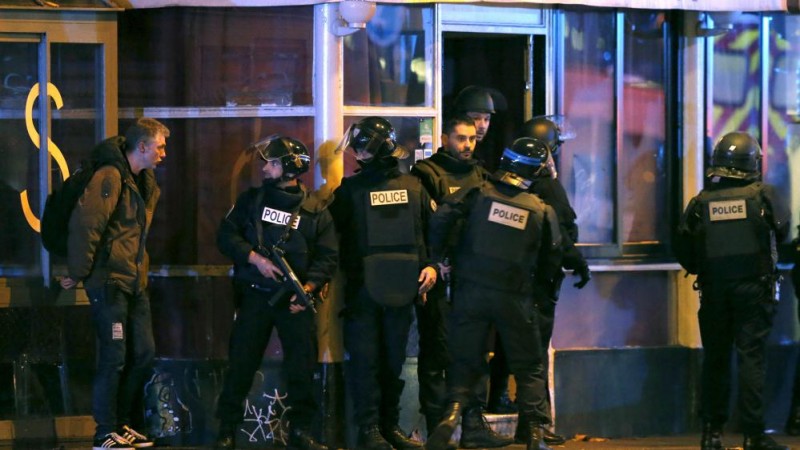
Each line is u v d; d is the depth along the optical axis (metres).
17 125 22.59
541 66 24.89
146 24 23.22
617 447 23.55
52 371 22.70
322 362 22.70
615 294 25.47
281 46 23.02
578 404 24.92
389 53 23.44
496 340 23.62
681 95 25.69
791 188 26.33
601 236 25.38
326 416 22.66
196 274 23.23
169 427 23.14
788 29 26.25
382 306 21.33
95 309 20.95
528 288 20.64
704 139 25.72
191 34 23.09
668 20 25.67
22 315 22.53
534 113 25.06
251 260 21.03
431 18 23.66
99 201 20.66
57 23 22.42
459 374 20.78
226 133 23.20
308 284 21.09
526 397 20.70
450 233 20.73
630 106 25.50
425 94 23.70
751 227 21.86
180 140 23.28
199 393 23.17
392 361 21.80
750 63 26.03
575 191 25.16
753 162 22.20
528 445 20.70
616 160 25.36
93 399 21.09
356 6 21.95
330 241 21.27
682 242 22.62
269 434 23.03
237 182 23.19
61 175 22.78
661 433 25.59
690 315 25.80
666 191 25.81
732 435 25.89
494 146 25.81
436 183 22.30
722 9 24.59
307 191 21.59
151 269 23.28
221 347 23.27
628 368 25.33
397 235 21.36
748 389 21.95
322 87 22.70
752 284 21.88
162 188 23.34
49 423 22.61
